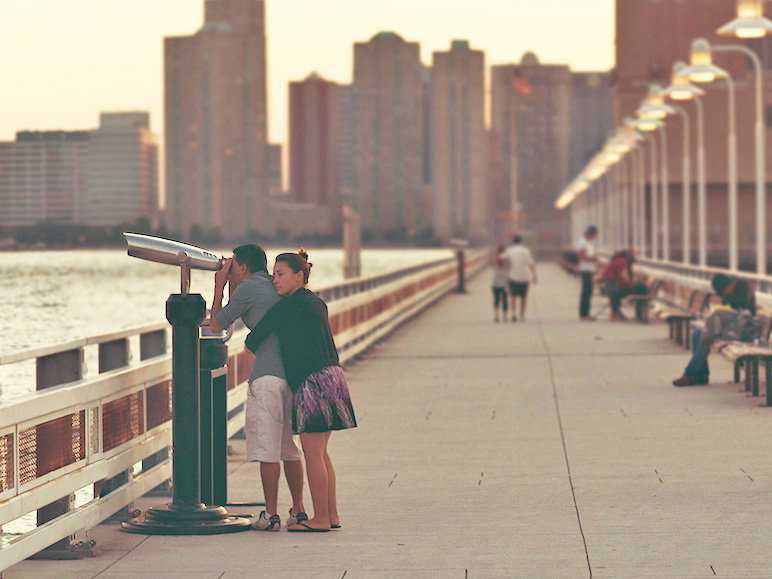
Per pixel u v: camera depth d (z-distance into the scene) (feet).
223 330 81.25
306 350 76.33
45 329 251.60
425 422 124.57
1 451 60.75
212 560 69.51
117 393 75.97
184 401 77.05
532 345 216.13
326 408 75.97
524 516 80.33
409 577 65.16
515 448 107.86
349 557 69.92
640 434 114.62
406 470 97.96
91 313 318.04
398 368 178.91
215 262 76.84
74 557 69.92
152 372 82.43
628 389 150.41
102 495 79.41
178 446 77.10
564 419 125.39
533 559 68.59
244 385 109.29
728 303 152.66
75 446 69.77
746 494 86.28
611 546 71.41
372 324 207.82
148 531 76.38
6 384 151.94
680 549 70.33
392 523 79.05
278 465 77.87
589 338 230.89
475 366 180.86
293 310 76.48
